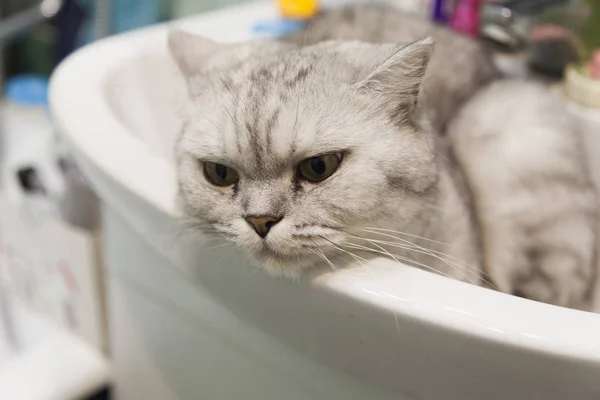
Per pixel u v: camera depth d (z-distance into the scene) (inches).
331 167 21.0
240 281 22.3
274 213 20.3
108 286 38.8
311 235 20.3
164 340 32.0
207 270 23.4
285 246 20.2
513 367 16.9
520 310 17.3
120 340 36.6
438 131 34.1
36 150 49.8
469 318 17.1
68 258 40.3
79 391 40.1
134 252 31.2
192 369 30.9
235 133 21.3
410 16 42.9
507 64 43.6
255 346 26.1
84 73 33.2
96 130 27.6
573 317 16.9
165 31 40.7
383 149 21.4
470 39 41.9
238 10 45.9
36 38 62.7
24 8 60.6
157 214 24.2
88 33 54.8
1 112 56.7
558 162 36.9
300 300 20.5
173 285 29.2
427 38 21.6
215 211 21.8
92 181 27.6
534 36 42.8
